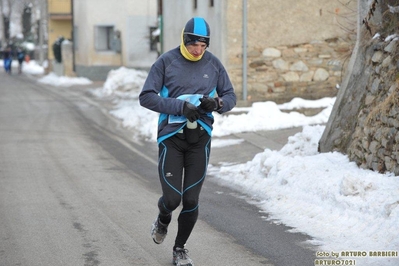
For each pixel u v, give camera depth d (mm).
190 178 7266
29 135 19688
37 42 83312
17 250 8352
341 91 12773
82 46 46750
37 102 31359
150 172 13922
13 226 9500
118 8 44812
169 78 7258
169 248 8391
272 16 21125
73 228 9352
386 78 11297
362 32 12594
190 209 7305
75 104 30125
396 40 11328
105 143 18125
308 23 21281
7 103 30922
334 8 21250
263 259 7859
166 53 7344
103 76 45500
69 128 21453
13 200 11180
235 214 10039
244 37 21016
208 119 7281
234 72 21172
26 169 14148
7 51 62750
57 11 58844
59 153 16328
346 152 12047
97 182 12742
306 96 21547
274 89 21406
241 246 8398
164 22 29297
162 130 7250
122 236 8938
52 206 10711
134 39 44812
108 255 8094
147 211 10352
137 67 45062
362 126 11469
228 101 7293
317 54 21422
